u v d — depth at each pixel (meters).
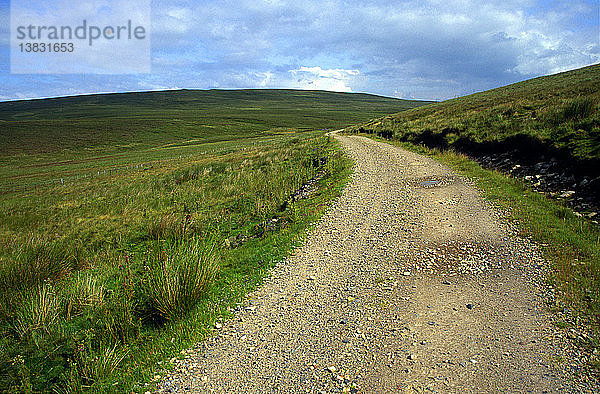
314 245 9.73
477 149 18.55
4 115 178.62
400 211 11.71
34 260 8.91
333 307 6.52
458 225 9.76
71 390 4.89
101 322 6.39
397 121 46.88
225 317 6.52
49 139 91.25
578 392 4.00
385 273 7.62
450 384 4.36
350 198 14.08
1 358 5.52
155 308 6.82
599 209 8.80
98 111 184.38
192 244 9.48
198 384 4.86
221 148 67.19
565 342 4.82
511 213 9.88
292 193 16.69
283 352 5.38
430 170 17.48
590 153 10.81
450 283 6.87
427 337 5.31
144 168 40.88
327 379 4.70
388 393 4.33
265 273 8.28
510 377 4.36
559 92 27.83
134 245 11.99
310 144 38.03
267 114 172.88
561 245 7.52
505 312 5.70
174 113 170.50
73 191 28.78
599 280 6.02
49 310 6.52
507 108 23.48
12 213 20.41
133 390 4.86
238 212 14.83
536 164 13.15
